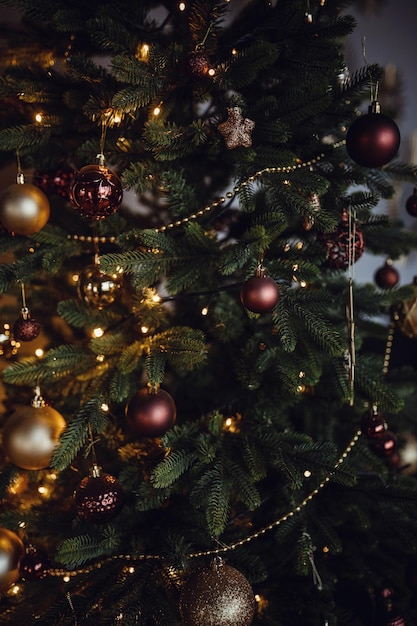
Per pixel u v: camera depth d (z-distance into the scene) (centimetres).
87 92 109
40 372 112
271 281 104
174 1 115
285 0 108
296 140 110
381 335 133
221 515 102
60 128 112
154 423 105
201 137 103
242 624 101
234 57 103
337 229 114
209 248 110
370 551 125
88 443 120
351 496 119
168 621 103
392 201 176
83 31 110
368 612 128
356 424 132
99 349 112
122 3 112
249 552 118
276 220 105
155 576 109
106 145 111
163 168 110
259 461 108
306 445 110
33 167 121
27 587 119
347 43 153
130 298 125
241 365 117
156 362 107
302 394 127
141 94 101
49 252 112
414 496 115
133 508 117
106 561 113
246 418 118
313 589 117
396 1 169
